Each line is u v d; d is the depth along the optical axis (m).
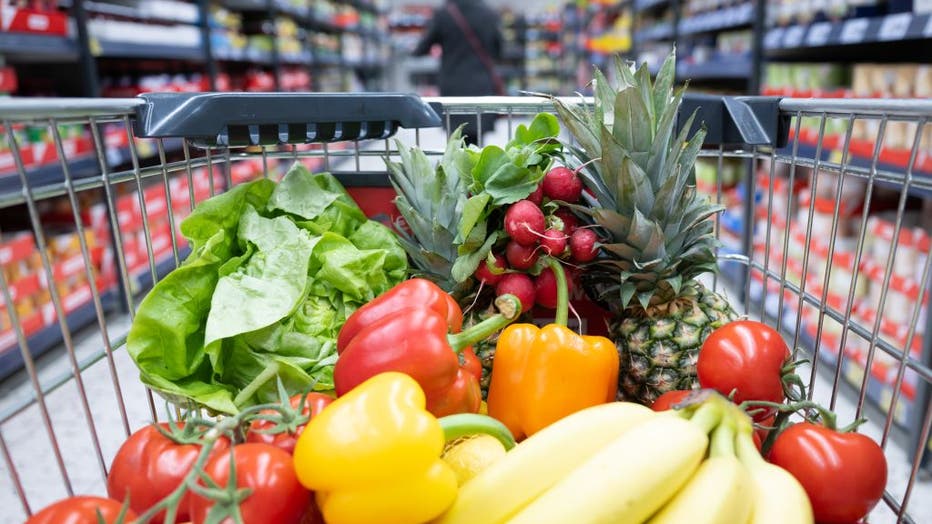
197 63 4.79
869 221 2.50
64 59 3.19
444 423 0.81
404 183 1.17
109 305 3.41
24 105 0.80
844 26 2.49
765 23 3.19
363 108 1.10
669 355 1.08
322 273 1.15
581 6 9.67
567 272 1.15
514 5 13.32
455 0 4.79
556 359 1.00
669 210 1.07
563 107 1.09
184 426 0.87
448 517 0.74
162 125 0.99
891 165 2.29
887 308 2.36
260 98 1.04
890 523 1.78
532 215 1.03
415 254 1.21
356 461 0.68
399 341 0.85
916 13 2.13
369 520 0.70
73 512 0.70
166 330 1.04
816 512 0.81
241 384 1.08
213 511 0.66
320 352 1.09
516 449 0.80
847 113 1.00
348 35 9.00
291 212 1.22
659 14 5.82
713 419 0.79
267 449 0.73
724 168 3.96
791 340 3.01
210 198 1.19
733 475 0.71
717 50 4.14
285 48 5.87
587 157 1.12
